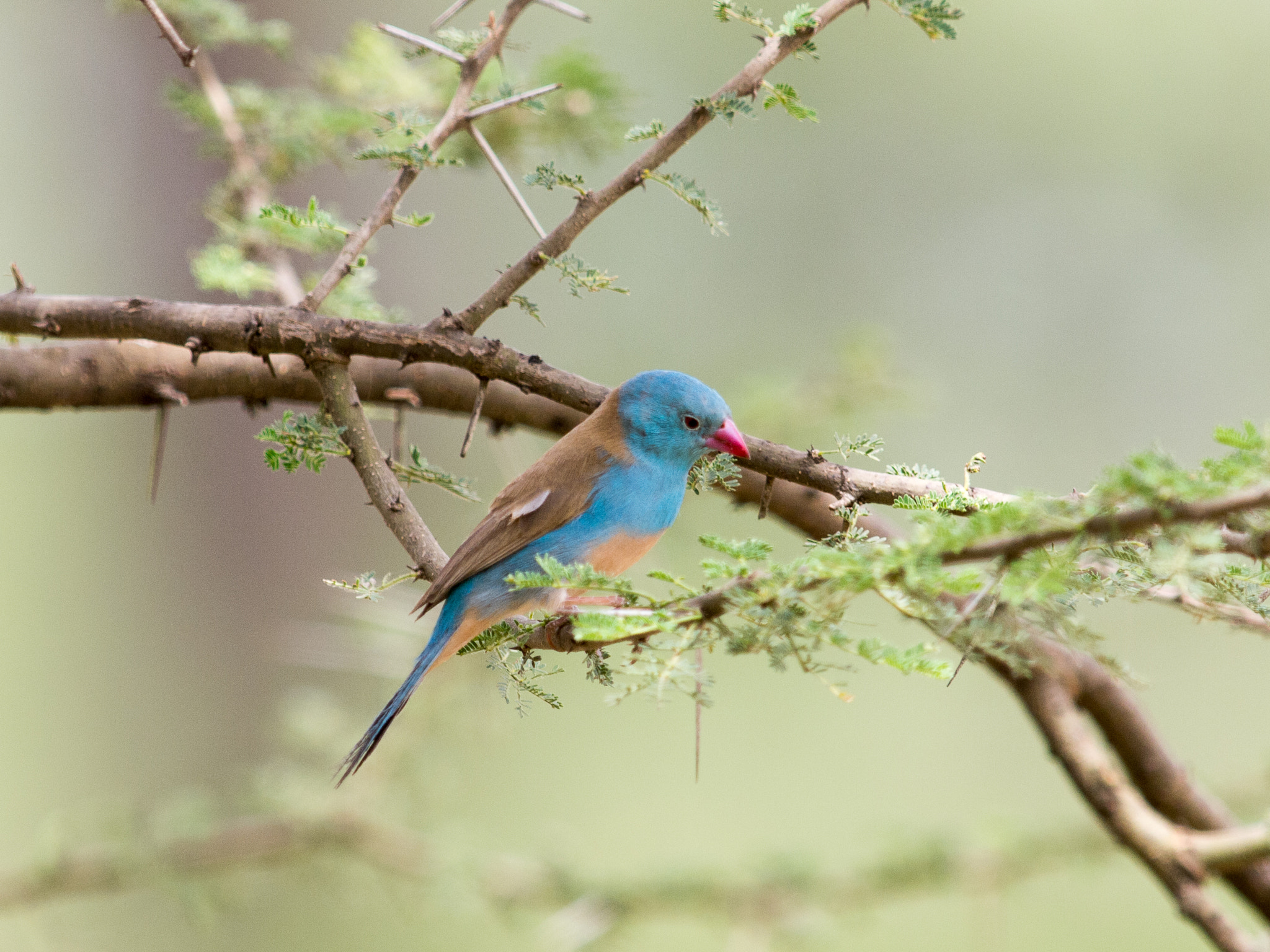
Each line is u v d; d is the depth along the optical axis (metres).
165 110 15.34
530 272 5.61
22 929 11.22
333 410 5.53
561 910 9.89
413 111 6.24
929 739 16.61
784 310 17.95
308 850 10.08
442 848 10.16
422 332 5.60
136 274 15.95
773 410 10.61
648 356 17.69
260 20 15.42
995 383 18.11
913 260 18.33
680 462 7.33
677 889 9.71
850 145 18.28
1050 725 6.78
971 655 4.11
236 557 16.02
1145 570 4.16
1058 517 3.63
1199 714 15.13
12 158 15.80
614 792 15.84
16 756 15.46
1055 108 18.17
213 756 15.66
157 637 15.95
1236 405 17.91
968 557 3.71
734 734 16.44
